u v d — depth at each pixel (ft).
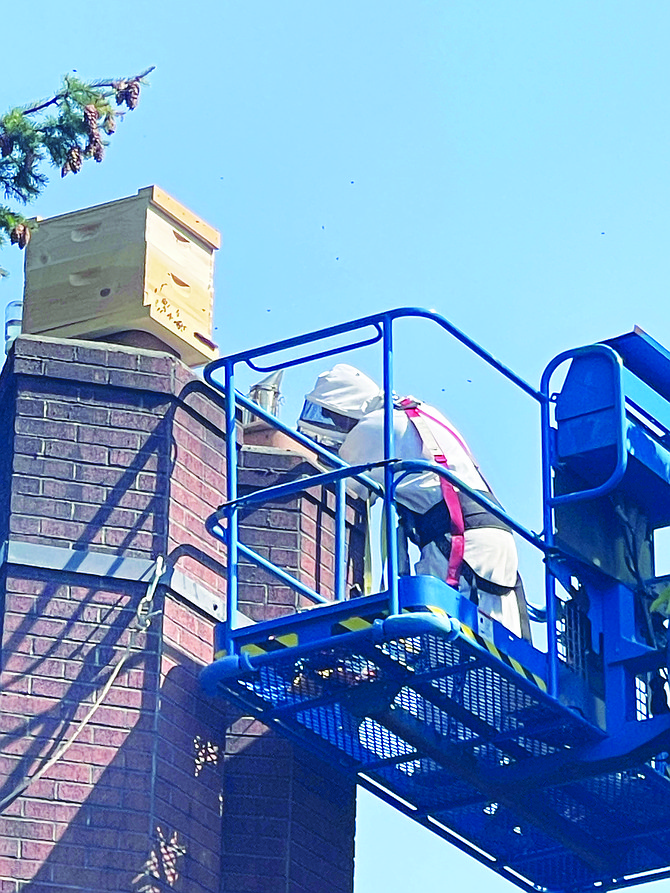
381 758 50.37
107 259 53.62
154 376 51.88
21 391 51.08
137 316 52.95
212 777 50.06
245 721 51.13
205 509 51.85
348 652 46.65
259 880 49.93
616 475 48.37
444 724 49.08
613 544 50.21
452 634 45.42
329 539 53.42
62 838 47.57
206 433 52.54
